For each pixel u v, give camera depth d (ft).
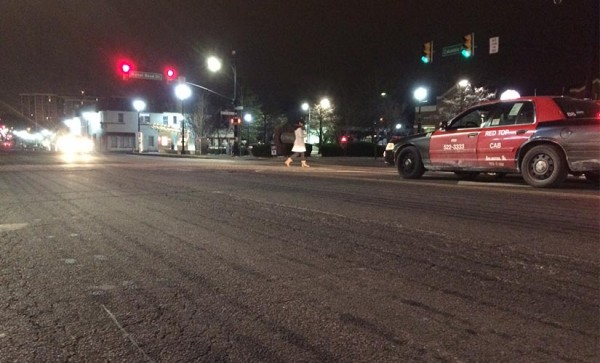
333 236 18.49
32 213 23.63
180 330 10.39
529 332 10.23
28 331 10.32
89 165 64.54
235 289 12.85
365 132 199.82
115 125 250.57
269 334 10.19
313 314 11.21
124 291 12.69
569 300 11.93
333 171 50.55
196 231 19.51
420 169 38.78
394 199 27.30
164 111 260.62
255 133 202.18
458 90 153.69
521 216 21.77
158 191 31.94
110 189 33.32
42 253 16.22
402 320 10.86
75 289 12.82
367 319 10.93
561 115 31.37
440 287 12.91
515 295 12.28
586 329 10.35
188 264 15.05
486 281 13.33
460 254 15.89
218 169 54.19
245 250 16.60
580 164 30.12
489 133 33.99
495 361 9.04
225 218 22.15
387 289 12.80
